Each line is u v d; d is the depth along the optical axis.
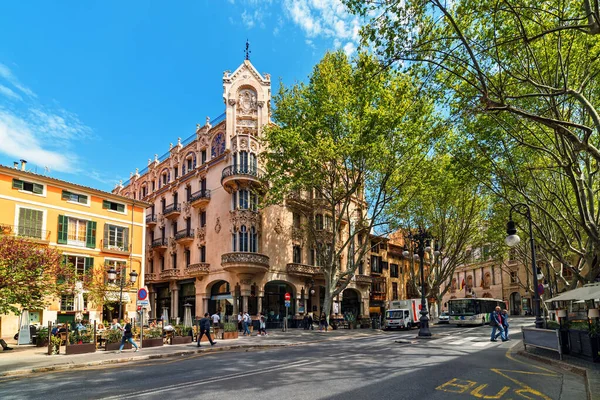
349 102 25.52
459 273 77.88
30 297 20.03
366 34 11.98
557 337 12.77
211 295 39.50
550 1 13.60
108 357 16.25
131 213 36.56
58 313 29.36
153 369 12.88
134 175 54.19
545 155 20.94
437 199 34.94
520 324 38.34
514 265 63.44
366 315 47.94
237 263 34.41
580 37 15.08
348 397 8.23
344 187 32.56
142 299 19.89
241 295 34.94
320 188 31.05
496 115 17.69
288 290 40.44
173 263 44.16
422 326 23.02
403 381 9.83
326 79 26.36
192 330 23.05
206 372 11.77
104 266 30.70
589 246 18.50
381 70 12.51
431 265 38.00
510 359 13.81
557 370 11.52
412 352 15.95
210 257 38.91
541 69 15.66
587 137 10.10
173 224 45.19
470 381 9.84
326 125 27.08
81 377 11.81
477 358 14.03
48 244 29.69
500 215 30.56
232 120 38.09
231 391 8.93
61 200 31.41
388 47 12.01
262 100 38.75
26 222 29.05
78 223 32.41
